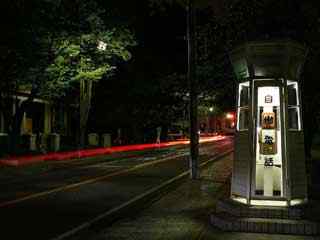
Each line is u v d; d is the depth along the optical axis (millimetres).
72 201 13859
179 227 10078
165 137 53875
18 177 20562
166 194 15102
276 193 10641
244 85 10828
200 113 38781
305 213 9758
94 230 10180
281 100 10016
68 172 22562
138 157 31906
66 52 26312
